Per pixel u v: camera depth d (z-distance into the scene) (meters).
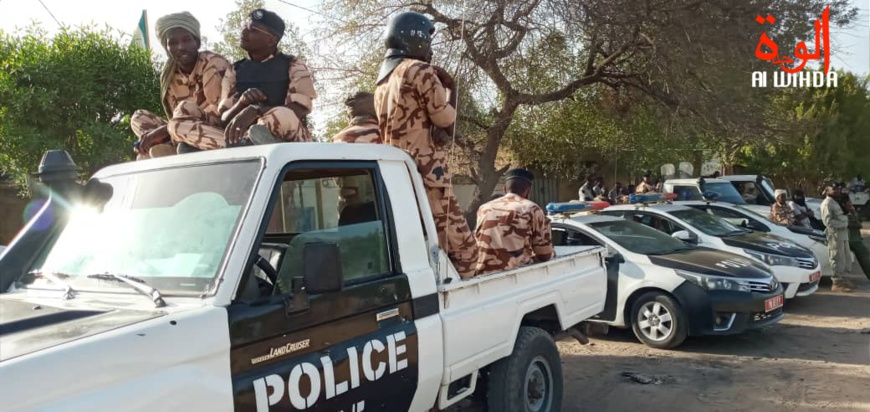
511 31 11.65
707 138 14.96
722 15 12.20
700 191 14.62
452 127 3.90
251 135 2.87
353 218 3.04
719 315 6.53
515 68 11.98
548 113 14.77
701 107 12.26
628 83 13.36
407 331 3.00
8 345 1.93
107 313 2.24
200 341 2.15
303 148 2.78
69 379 1.82
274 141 3.06
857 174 26.16
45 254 2.98
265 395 2.33
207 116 3.59
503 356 3.74
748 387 5.45
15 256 2.96
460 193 18.03
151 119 3.95
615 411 5.01
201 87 3.93
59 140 7.32
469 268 3.95
